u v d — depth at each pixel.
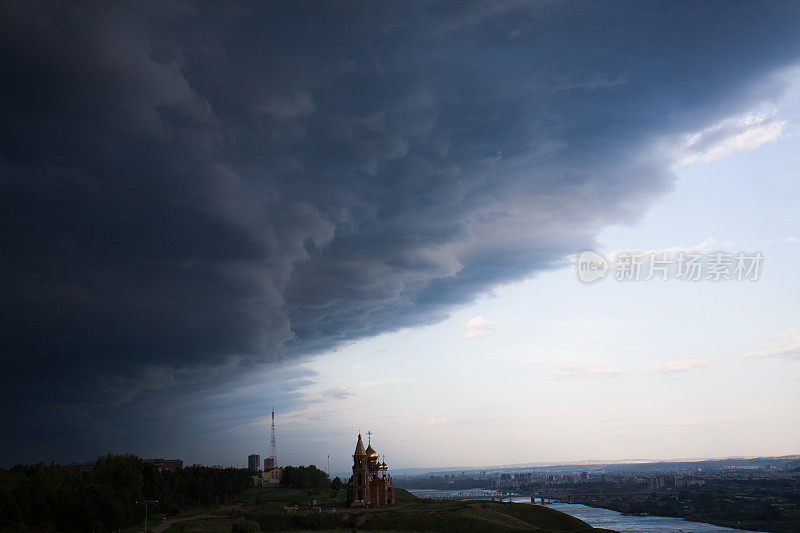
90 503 156.38
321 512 196.75
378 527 182.38
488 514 195.75
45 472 171.62
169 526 182.75
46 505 150.38
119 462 185.25
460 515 185.50
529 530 180.50
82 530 154.38
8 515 143.75
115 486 177.00
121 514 161.88
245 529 157.62
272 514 199.50
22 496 147.12
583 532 199.50
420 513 190.38
